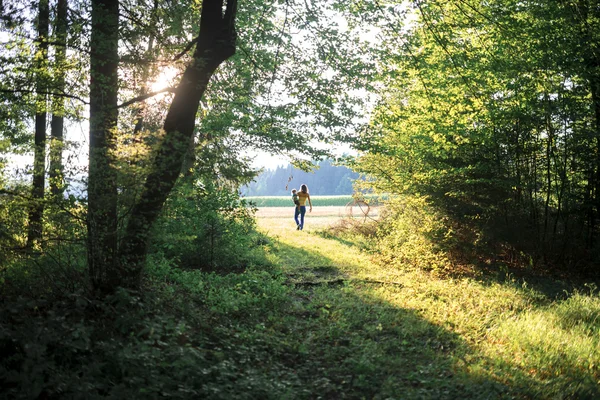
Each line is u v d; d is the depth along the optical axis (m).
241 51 10.26
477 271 13.34
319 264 13.06
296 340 6.80
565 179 13.64
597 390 5.60
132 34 7.47
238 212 12.09
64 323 5.15
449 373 6.05
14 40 7.00
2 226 5.72
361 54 10.20
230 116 11.04
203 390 4.58
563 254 13.57
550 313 9.01
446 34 11.16
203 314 7.14
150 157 6.32
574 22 11.98
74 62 7.30
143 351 4.94
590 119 13.31
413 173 14.84
